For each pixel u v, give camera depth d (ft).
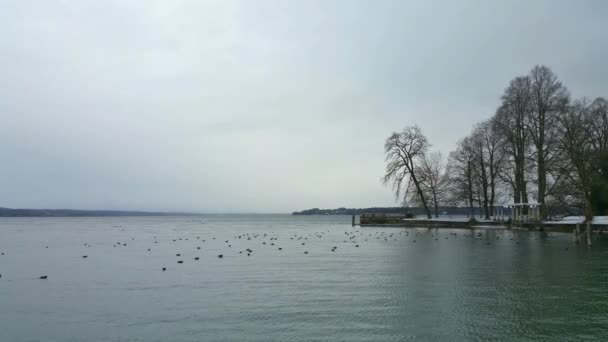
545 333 44.45
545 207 203.72
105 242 180.04
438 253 117.29
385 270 86.48
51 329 47.55
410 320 49.34
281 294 63.98
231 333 45.65
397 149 269.85
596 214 189.88
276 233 251.60
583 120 178.81
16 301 60.59
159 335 45.34
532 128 194.18
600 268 85.56
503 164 213.46
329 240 178.91
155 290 67.77
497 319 49.34
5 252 132.87
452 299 59.26
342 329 46.44
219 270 89.10
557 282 70.79
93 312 54.29
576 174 178.91
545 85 191.21
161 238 209.26
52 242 180.75
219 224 483.92
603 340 42.32
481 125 243.40
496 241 154.71
